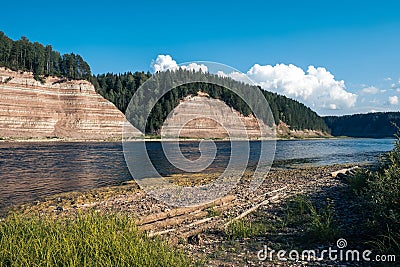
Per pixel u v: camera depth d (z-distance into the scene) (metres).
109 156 41.28
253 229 10.39
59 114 91.88
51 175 25.39
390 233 8.21
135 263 6.48
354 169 24.62
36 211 13.92
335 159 42.41
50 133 87.19
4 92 85.75
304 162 37.94
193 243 9.43
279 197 15.54
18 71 92.12
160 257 6.96
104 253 6.66
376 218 8.87
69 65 104.69
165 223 11.30
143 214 12.66
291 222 11.27
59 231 7.68
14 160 36.00
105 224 8.33
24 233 7.50
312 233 9.50
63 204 15.12
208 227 10.92
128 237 7.66
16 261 6.08
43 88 92.81
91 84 98.12
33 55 101.44
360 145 86.75
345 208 12.30
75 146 60.19
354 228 9.73
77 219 8.77
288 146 74.69
